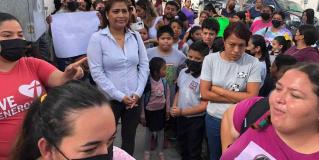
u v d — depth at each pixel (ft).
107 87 10.97
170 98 14.79
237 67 10.48
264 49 14.93
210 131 11.02
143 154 14.61
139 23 17.30
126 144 12.01
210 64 10.80
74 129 3.84
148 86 13.28
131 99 11.21
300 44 16.08
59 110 3.92
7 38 6.99
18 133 4.48
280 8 43.16
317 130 4.93
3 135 7.02
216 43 14.32
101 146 3.97
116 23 11.02
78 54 16.58
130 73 11.40
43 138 4.06
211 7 29.30
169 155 14.58
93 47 11.03
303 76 4.73
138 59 11.70
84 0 22.71
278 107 4.89
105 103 4.03
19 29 7.15
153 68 13.21
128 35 11.43
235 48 10.18
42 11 14.03
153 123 13.73
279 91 4.97
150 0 19.75
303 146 4.99
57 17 16.49
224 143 6.70
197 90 12.66
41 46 16.92
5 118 7.07
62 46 16.49
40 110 4.11
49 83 7.45
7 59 7.04
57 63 17.28
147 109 13.50
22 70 7.32
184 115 12.80
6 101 7.01
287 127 4.84
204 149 14.39
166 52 14.82
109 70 11.19
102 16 11.45
